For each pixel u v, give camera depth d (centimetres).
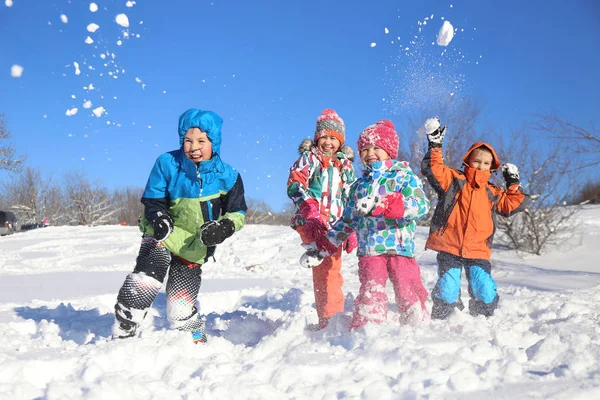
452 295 456
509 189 501
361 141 433
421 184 407
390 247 399
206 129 371
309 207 437
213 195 377
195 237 376
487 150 494
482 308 457
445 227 468
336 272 450
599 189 1519
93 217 4369
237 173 393
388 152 428
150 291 362
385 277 396
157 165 381
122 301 359
